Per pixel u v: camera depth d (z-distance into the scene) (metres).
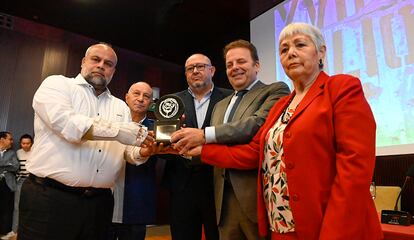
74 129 1.31
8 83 4.52
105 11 4.23
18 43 4.64
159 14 4.32
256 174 1.29
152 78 5.76
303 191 0.94
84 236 1.41
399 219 1.55
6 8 4.21
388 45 3.02
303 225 0.93
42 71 4.77
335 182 0.89
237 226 1.33
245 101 1.48
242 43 1.60
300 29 1.11
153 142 1.47
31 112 4.66
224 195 1.38
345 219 0.83
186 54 5.52
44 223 1.33
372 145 0.89
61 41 4.95
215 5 4.23
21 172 3.99
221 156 1.27
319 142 0.95
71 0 3.98
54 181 1.36
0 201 3.84
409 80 2.84
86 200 1.41
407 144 2.81
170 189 1.84
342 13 3.43
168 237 4.20
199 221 1.74
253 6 4.27
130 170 1.98
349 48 3.33
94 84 1.56
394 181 3.02
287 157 0.99
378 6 3.13
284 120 1.11
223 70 5.04
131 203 1.93
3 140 3.97
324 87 1.02
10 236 3.76
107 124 1.37
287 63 1.12
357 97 0.94
